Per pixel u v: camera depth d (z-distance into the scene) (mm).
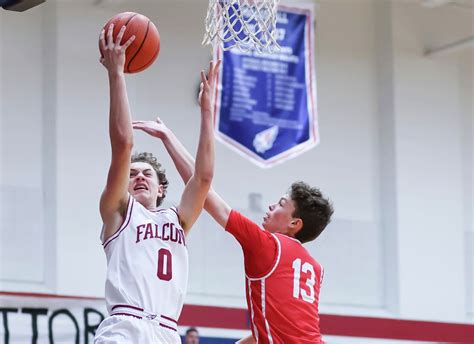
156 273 5031
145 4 14844
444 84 16875
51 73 13828
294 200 6113
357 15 16641
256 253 5641
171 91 14930
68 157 13641
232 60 15219
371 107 16500
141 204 5371
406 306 15883
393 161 16234
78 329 13266
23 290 13023
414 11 16766
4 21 13805
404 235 16062
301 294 5707
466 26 17172
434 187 16484
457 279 16391
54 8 13922
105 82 14102
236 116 15180
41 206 13492
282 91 15508
